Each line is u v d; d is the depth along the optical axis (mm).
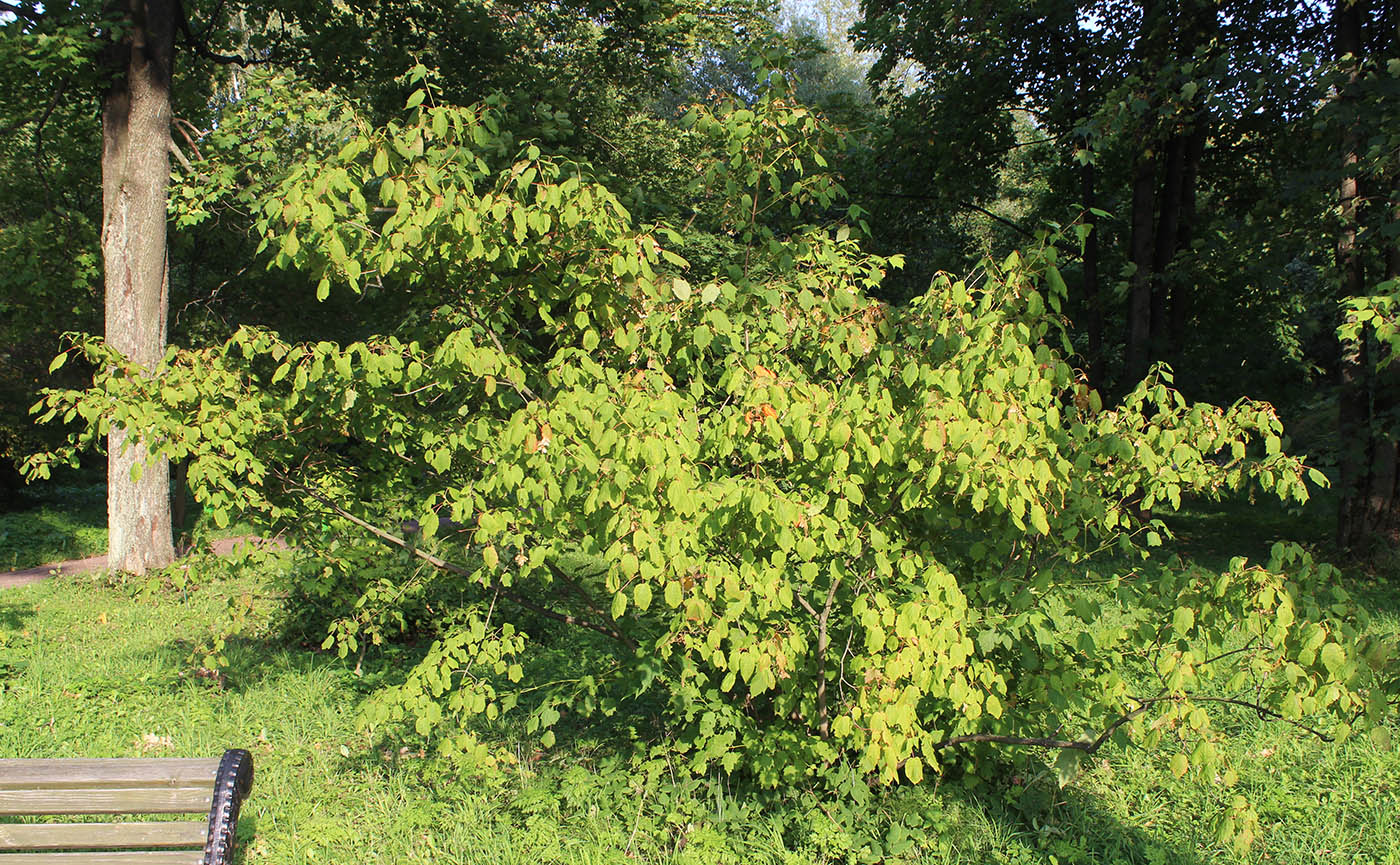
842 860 3605
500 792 4152
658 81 14156
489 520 3311
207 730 5004
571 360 3672
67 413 3623
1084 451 3215
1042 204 16531
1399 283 6625
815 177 4078
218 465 3600
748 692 3939
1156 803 4070
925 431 2904
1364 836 3738
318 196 3309
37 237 12930
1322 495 13102
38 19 10492
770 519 3012
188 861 2389
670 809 3879
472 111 3639
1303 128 9820
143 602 8844
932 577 3068
